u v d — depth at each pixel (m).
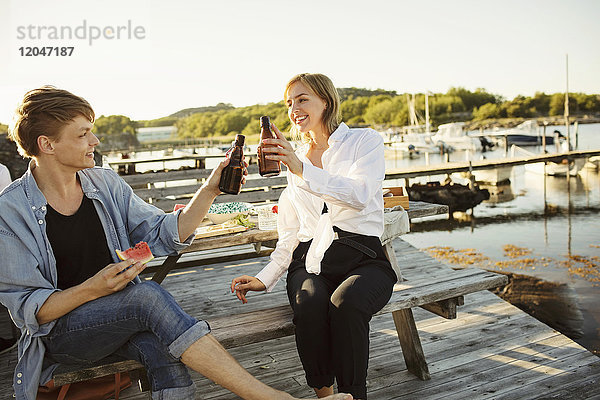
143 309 1.47
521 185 16.61
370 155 1.90
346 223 1.90
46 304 1.47
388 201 2.75
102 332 1.49
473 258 7.56
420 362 2.33
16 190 1.54
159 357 1.48
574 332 3.87
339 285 1.76
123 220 1.78
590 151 17.52
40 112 1.48
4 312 3.47
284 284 3.66
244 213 2.70
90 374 1.58
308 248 1.97
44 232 1.54
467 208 13.19
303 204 1.96
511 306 3.25
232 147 1.76
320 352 1.73
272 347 2.78
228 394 2.28
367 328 1.70
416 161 27.70
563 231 9.59
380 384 2.30
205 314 3.16
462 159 26.97
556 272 6.35
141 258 1.55
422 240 9.30
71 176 1.60
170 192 6.52
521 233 9.59
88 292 1.47
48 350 1.56
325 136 2.09
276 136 1.81
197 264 3.96
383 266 1.87
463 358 2.54
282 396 1.48
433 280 2.29
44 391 1.84
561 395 2.16
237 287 2.04
